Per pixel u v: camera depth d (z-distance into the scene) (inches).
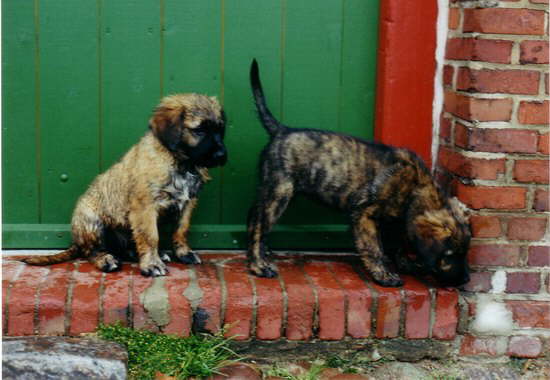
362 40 153.0
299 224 155.8
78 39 149.6
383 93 151.5
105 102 151.3
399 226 146.8
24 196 151.6
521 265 145.7
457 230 139.7
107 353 134.6
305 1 151.6
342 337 142.1
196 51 151.4
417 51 150.3
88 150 151.9
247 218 149.7
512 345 146.4
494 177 143.7
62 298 137.9
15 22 148.4
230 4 150.9
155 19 150.3
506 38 141.4
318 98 153.7
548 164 143.9
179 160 144.0
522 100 142.6
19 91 149.6
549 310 146.4
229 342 140.4
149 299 138.6
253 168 154.3
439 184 146.4
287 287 142.2
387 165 143.5
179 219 148.3
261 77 152.6
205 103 142.5
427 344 143.9
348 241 155.9
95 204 146.9
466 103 143.5
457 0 146.1
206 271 146.1
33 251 152.3
